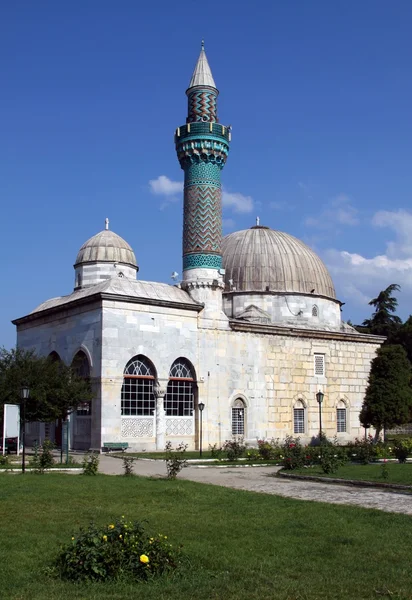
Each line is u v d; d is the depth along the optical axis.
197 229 55.28
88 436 49.78
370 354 65.81
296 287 65.56
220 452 44.09
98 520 18.06
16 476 29.34
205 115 55.84
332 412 62.12
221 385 54.66
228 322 55.66
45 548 14.90
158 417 50.41
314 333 61.22
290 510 19.88
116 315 49.00
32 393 42.59
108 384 47.84
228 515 19.00
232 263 66.25
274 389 58.06
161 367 50.91
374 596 11.54
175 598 11.31
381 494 24.36
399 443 45.06
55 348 54.28
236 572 13.01
